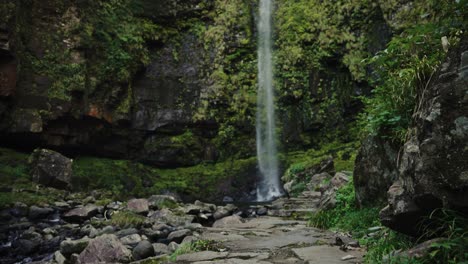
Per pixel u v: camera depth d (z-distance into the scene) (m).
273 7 21.03
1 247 7.01
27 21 14.91
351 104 18.42
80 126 15.92
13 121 13.95
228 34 20.02
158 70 19.08
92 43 16.31
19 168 12.44
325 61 19.44
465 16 3.46
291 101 19.53
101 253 4.81
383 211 3.38
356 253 3.90
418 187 2.77
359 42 18.70
